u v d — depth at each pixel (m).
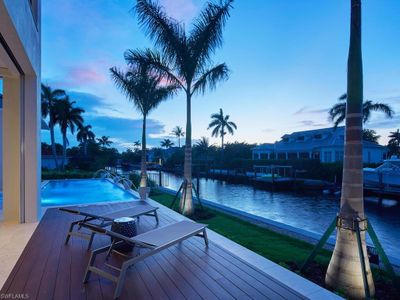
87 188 11.90
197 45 7.05
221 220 6.57
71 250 3.57
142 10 6.80
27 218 5.00
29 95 5.01
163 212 6.05
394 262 3.76
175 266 3.09
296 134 37.31
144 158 10.05
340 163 23.25
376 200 17.20
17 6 3.14
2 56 3.98
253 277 2.84
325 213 13.62
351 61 3.07
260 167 30.45
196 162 43.16
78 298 2.37
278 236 5.08
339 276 2.98
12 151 5.08
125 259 3.26
